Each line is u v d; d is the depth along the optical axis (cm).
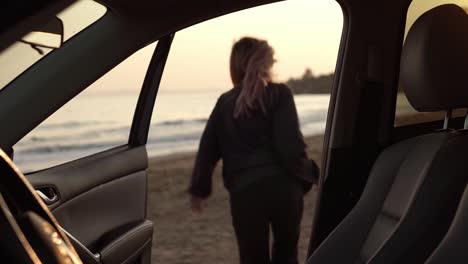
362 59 225
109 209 232
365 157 228
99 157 229
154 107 262
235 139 367
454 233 150
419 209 171
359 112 227
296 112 358
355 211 204
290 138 351
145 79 257
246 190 359
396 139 230
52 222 67
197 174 382
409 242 171
